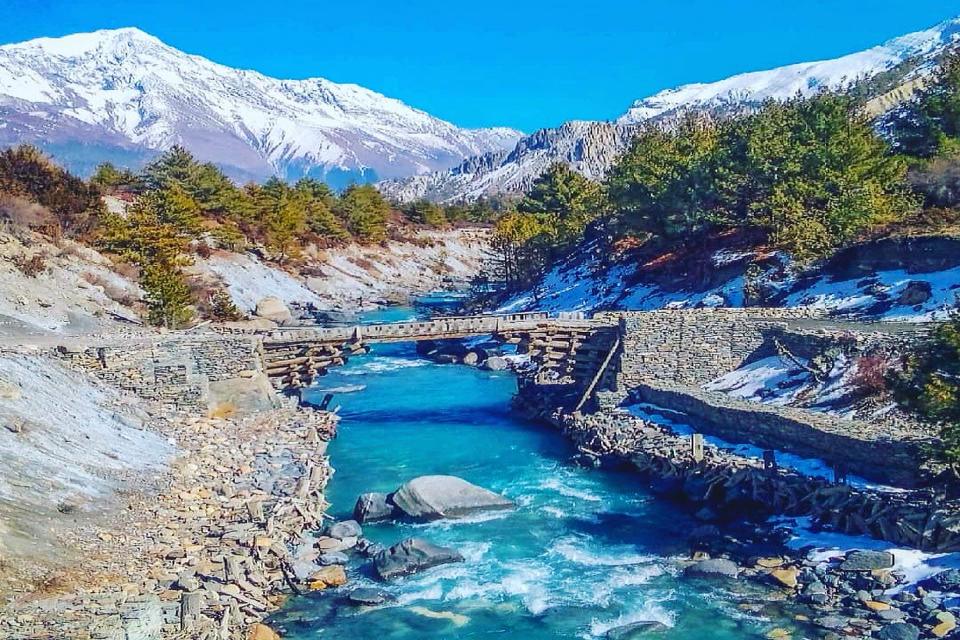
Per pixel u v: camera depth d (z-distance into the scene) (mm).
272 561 27062
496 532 32062
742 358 46312
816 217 58219
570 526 32562
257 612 24719
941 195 59562
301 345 48375
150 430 38000
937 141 68875
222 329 56406
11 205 69188
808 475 32375
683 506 34500
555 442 45688
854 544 27766
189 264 78562
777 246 60688
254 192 125562
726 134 77625
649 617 24781
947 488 28453
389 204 189125
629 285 75250
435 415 52375
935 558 25625
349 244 140375
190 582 23422
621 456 40094
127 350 42531
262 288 97438
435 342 77562
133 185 119750
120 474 30984
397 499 34219
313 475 35938
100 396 39438
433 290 132125
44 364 38094
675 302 65438
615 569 28406
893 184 61062
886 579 25062
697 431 40969
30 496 25906
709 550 29250
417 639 23797
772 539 29547
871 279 51844
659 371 47375
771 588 26172
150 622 20641
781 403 39906
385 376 65938
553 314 56312
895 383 29344
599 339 49938
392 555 28547
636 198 76188
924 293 47094
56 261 66062
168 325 60281
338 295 113062
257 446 39062
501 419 51344
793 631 23359
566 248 101312
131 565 24234
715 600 25672
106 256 74875
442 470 40406
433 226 184375
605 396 47406
